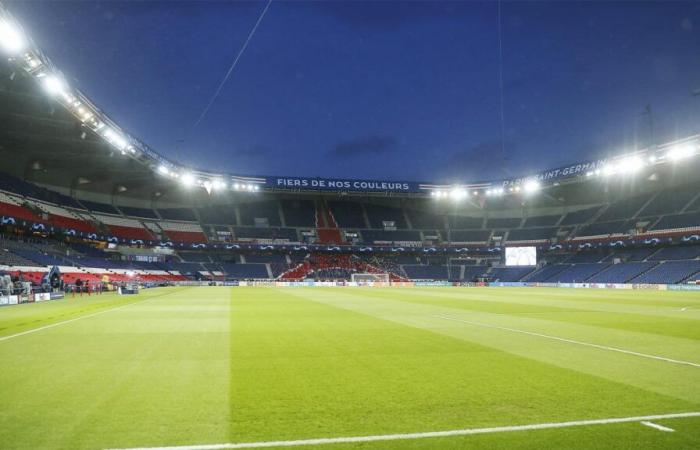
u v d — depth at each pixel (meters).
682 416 6.45
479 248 85.75
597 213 82.44
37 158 59.94
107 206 73.94
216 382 8.35
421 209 98.44
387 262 90.56
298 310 24.72
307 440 5.57
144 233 72.88
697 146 49.22
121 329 16.06
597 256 77.94
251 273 80.38
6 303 29.58
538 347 12.30
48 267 50.75
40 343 12.84
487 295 43.25
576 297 39.56
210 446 5.39
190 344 12.73
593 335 14.74
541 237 84.19
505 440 5.57
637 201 78.88
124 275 63.47
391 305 28.88
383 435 5.73
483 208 95.50
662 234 68.06
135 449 5.30
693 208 69.94
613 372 9.19
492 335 14.68
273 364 9.98
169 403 7.02
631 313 23.19
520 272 83.81
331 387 8.01
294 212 93.19
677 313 23.22
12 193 54.44
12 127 47.91
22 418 6.32
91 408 6.76
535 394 7.56
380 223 93.75
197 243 77.31
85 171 66.69
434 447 5.37
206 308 25.91
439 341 13.35
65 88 35.12
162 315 21.48
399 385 8.16
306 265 85.50
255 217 89.19
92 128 42.94
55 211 60.88
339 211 95.25
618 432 5.83
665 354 11.26
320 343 12.97
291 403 7.05
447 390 7.81
